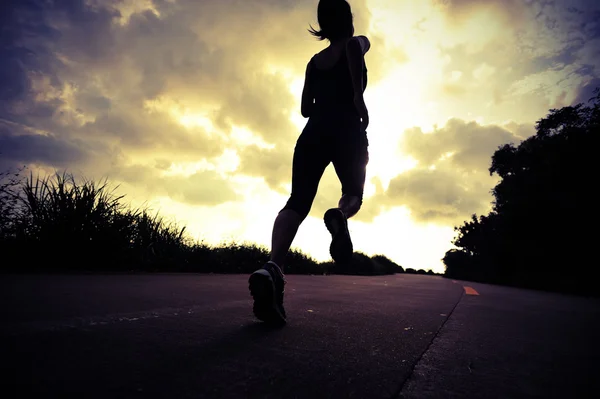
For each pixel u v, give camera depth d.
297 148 2.00
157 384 0.85
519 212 16.55
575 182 14.41
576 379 1.15
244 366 1.03
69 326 1.30
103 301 1.91
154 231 5.51
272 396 0.84
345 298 3.02
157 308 1.83
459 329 1.95
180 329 1.40
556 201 14.85
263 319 1.63
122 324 1.40
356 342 1.43
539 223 15.87
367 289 4.26
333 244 1.80
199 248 6.29
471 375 1.13
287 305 2.39
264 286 1.56
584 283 12.12
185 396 0.79
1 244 3.68
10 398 0.71
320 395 0.87
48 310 1.56
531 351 1.53
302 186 1.91
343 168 2.00
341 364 1.12
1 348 1.00
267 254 7.68
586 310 3.77
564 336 1.96
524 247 16.72
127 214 4.97
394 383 0.99
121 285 2.73
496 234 20.28
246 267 6.49
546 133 18.03
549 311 3.36
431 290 4.96
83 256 4.06
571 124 16.81
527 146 19.11
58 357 0.97
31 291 2.10
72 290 2.25
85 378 0.84
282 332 1.50
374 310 2.40
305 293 3.30
